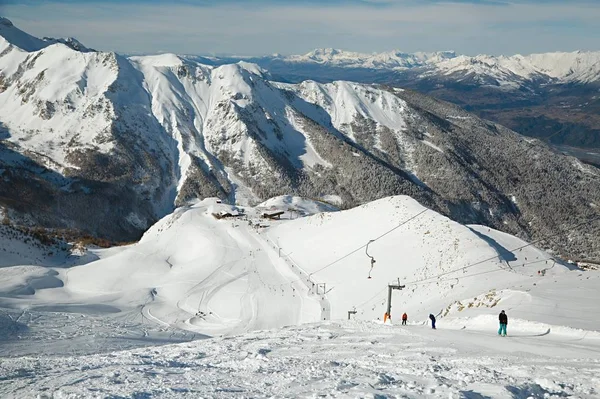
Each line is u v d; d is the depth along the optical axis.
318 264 72.81
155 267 81.19
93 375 17.89
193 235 94.50
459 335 25.34
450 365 18.12
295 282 67.62
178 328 53.06
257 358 21.25
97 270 78.31
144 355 24.23
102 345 36.75
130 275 77.06
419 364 18.47
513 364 17.95
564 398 13.02
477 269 52.69
